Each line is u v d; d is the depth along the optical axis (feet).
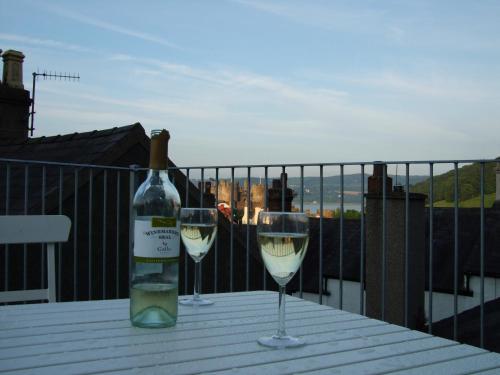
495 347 25.77
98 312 4.47
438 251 45.19
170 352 3.36
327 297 44.93
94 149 24.85
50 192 21.63
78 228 22.81
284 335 3.71
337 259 46.73
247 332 3.90
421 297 29.58
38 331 3.84
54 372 2.96
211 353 3.35
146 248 3.93
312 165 12.75
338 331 4.00
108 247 23.80
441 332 29.84
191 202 25.53
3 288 20.65
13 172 26.91
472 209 48.98
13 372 2.96
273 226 3.59
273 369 3.06
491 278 40.11
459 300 41.16
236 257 28.78
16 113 34.27
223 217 28.07
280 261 3.59
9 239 6.17
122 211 24.38
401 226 30.07
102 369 3.01
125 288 24.25
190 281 26.32
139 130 24.95
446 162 10.71
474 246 43.73
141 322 3.96
